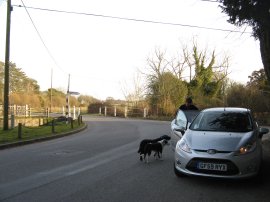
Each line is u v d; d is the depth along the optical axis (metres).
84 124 31.34
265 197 7.33
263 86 36.25
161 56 49.34
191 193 7.56
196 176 8.34
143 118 46.84
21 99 66.06
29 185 8.18
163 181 8.62
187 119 11.90
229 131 8.96
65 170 9.99
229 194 7.52
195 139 8.47
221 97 46.28
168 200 7.04
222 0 11.38
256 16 10.78
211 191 7.73
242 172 7.84
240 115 9.62
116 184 8.30
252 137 8.47
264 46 12.15
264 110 35.72
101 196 7.29
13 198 7.12
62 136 21.33
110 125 32.06
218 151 7.94
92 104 63.31
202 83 47.91
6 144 15.60
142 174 9.44
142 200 7.02
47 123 34.22
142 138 19.39
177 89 46.25
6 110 23.27
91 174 9.44
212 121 9.48
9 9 23.11
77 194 7.42
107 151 14.00
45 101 72.94
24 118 36.41
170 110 45.91
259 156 8.20
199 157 8.01
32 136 19.38
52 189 7.83
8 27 23.17
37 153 13.52
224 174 7.86
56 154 13.20
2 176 9.16
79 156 12.67
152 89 48.72
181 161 8.33
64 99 79.62
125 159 11.94
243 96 37.00
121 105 54.47
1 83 66.31
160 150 11.81
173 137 12.16
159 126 29.88
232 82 49.22
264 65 12.59
